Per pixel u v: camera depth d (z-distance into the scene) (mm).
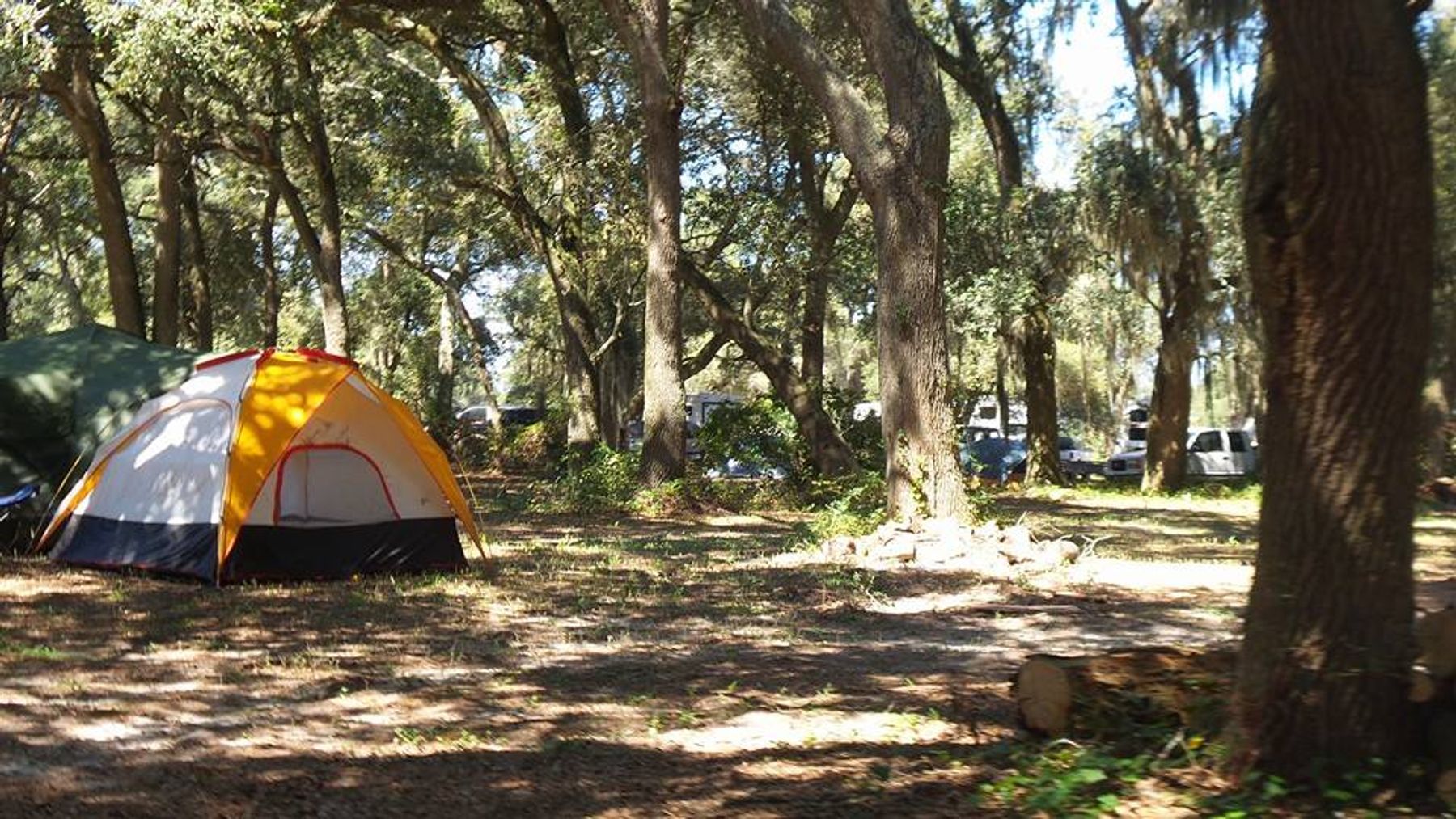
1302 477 5250
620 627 10820
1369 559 5180
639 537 18547
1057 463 31828
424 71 30234
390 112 26578
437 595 12258
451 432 41281
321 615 11039
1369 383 5094
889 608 11977
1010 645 10133
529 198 29406
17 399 14227
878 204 15969
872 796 5844
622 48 26109
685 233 29109
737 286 32344
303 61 23312
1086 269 29172
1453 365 22922
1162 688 6289
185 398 13414
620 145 25953
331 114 26719
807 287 29859
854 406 28016
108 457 13719
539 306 48719
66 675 8508
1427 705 5340
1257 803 5121
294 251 41312
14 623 10305
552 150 26734
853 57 24984
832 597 12367
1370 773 5188
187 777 6230
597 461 23625
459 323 48344
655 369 23266
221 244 38938
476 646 9844
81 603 11320
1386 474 5156
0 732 6969
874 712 7656
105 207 24688
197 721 7402
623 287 29906
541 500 23906
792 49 16359
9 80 22234
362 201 32750
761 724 7402
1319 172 4969
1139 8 26016
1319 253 5047
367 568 13328
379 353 52750
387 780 6215
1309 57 4859
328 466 13281
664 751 6770
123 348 14844
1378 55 4801
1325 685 5246
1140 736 6168
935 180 15875
